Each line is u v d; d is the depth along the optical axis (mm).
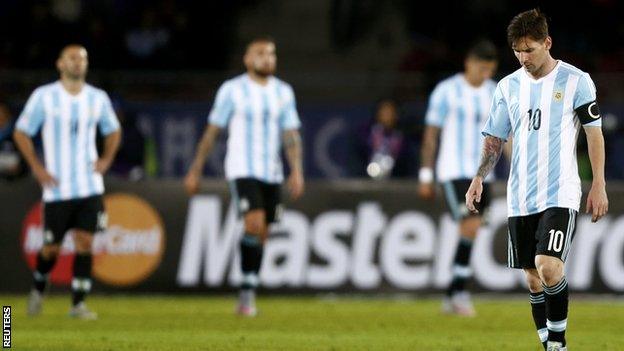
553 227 23297
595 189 23203
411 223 46750
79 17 66438
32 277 46688
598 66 66188
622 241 46062
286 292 46594
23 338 30484
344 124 58250
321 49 69562
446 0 69062
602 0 68562
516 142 24062
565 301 23500
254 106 38406
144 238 46781
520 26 23406
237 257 46750
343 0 69625
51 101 36625
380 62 68812
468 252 39438
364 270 46656
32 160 36781
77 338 30562
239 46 69062
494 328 34656
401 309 41656
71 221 37188
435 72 65125
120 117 53844
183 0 68688
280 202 39250
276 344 29297
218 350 27656
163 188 46938
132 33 65938
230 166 38469
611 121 57844
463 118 39719
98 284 46625
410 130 56875
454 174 39625
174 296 46594
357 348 28469
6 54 64500
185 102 58500
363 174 54188
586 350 28547
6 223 46750
